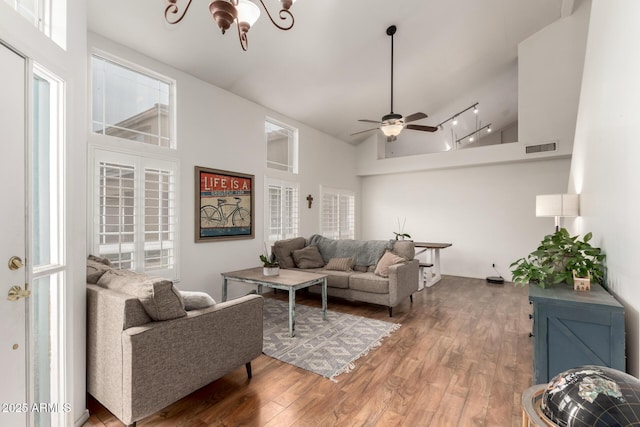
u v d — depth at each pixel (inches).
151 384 62.9
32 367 55.1
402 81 192.9
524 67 189.8
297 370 92.6
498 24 165.2
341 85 183.6
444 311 150.9
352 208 277.0
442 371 91.6
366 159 277.6
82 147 71.5
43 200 63.1
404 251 166.1
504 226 223.3
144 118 128.0
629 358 60.9
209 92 152.1
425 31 153.8
